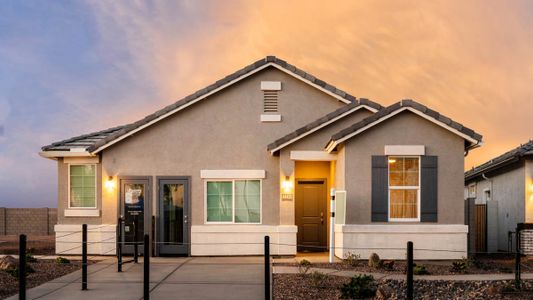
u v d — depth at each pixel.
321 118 15.63
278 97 16.69
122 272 13.05
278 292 10.61
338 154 15.49
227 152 16.47
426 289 10.91
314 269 13.02
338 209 14.77
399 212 14.58
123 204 16.39
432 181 14.43
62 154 16.58
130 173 16.42
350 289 10.25
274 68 16.75
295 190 17.11
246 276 12.38
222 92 16.62
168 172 16.42
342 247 14.30
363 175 14.45
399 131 14.50
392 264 13.23
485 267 13.56
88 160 16.88
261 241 16.09
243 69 16.42
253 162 16.45
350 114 15.88
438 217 14.37
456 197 14.42
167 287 11.20
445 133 14.52
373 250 14.27
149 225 16.28
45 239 23.08
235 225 16.16
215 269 13.42
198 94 16.33
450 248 14.27
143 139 16.52
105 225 16.30
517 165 17.69
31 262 14.56
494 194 19.95
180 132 16.52
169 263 14.55
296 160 16.22
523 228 11.14
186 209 16.28
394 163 14.68
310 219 17.06
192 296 10.35
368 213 14.38
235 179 16.36
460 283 11.44
